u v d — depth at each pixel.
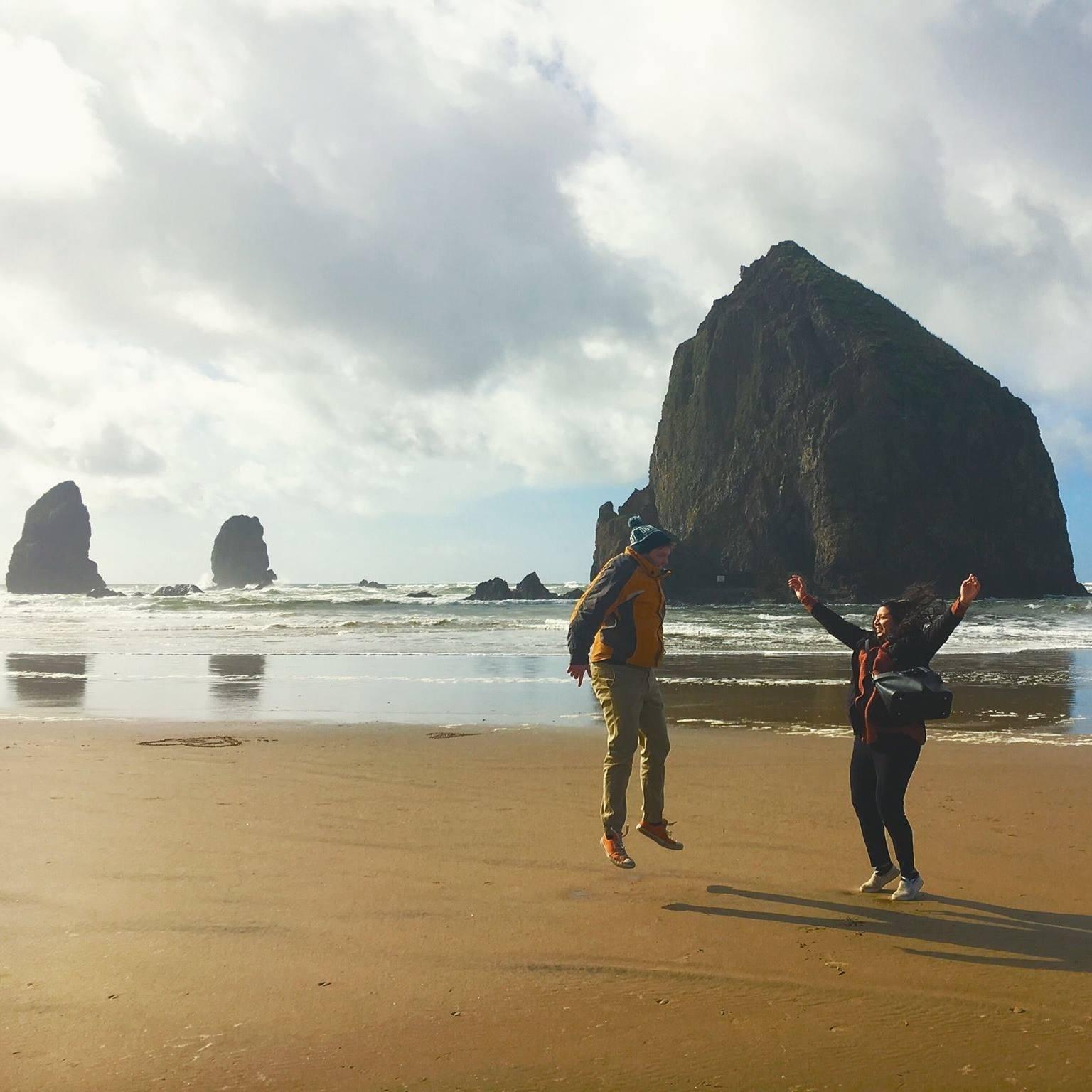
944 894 4.30
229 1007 3.01
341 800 6.25
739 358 72.62
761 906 4.11
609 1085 2.54
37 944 3.55
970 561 59.19
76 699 12.76
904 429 59.94
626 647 4.69
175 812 5.86
